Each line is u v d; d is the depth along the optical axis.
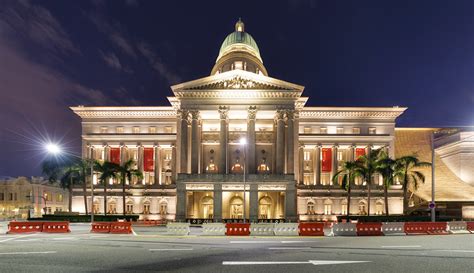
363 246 27.77
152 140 100.44
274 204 91.81
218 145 95.69
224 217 90.88
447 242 31.72
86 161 84.19
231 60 107.44
